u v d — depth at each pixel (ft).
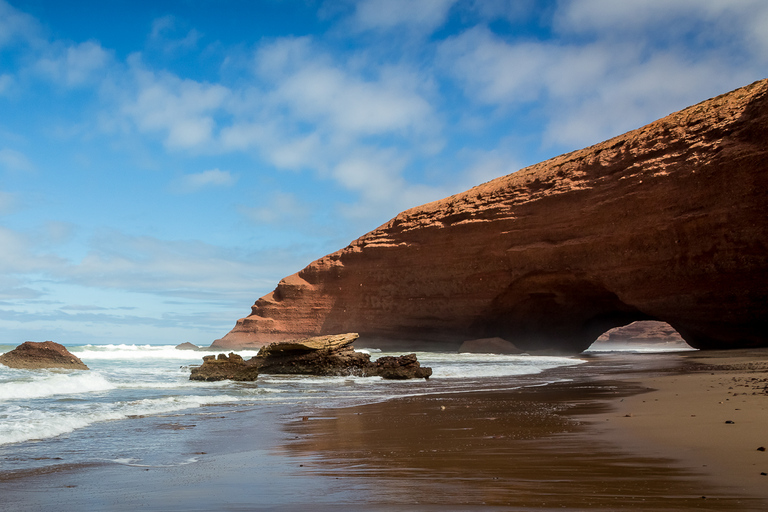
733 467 16.02
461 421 31.37
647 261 133.69
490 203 172.35
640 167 138.00
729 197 118.11
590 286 150.82
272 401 45.32
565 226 151.33
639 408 33.06
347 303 199.21
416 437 25.93
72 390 50.11
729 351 110.63
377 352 165.78
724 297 120.78
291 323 207.31
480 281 168.76
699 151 126.93
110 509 13.92
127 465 20.51
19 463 20.94
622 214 139.13
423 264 182.70
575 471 16.67
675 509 11.96
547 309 169.27
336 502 13.88
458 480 16.08
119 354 137.39
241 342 208.33
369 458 20.72
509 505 12.89
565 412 33.78
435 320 179.11
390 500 13.84
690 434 22.22
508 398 44.75
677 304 129.18
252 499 14.58
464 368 87.61
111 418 34.45
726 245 118.73
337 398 47.50
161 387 55.93
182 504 14.26
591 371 80.84
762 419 24.86
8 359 67.46
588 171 152.97
